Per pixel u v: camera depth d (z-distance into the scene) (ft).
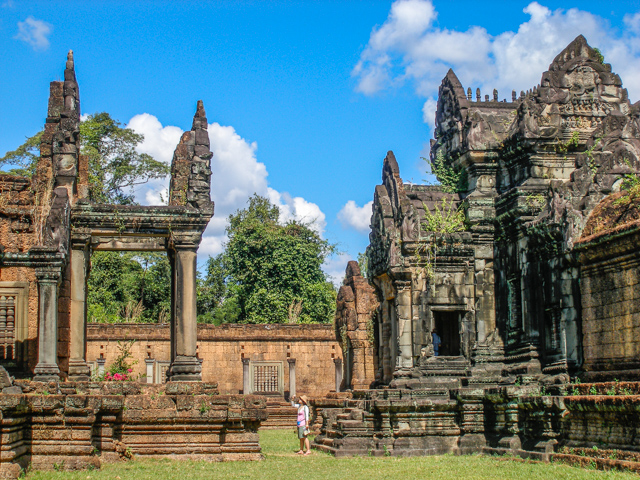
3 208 75.72
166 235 75.97
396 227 82.38
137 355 138.62
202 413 67.00
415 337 79.92
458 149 88.22
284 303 182.50
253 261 185.98
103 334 137.69
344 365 118.83
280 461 66.74
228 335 146.41
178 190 79.00
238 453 67.72
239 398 68.28
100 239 80.18
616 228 59.62
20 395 50.70
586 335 64.90
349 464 63.46
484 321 81.25
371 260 89.40
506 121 88.84
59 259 66.39
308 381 149.18
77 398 56.18
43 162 77.92
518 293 78.28
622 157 70.23
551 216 69.36
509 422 66.95
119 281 173.99
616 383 56.13
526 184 79.10
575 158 74.59
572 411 58.44
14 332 73.41
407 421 72.54
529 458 61.11
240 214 198.49
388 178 87.35
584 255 64.69
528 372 70.38
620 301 60.39
